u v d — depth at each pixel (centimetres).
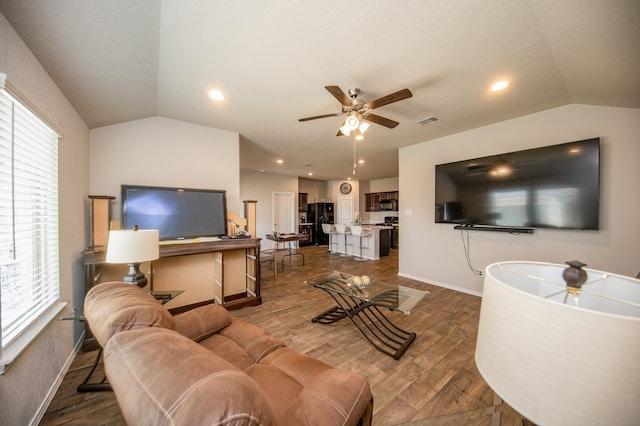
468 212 350
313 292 376
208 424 46
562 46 168
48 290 174
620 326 36
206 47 178
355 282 263
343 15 149
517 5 139
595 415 38
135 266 196
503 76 214
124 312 92
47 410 153
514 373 46
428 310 306
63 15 132
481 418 135
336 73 211
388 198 906
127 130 285
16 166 138
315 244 916
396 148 461
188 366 59
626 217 241
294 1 138
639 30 133
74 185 218
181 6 140
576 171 259
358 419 91
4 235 129
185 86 232
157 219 282
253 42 172
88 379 171
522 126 306
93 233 240
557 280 66
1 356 117
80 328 225
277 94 247
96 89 205
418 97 254
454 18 150
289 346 226
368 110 227
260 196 766
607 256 251
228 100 261
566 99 258
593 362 38
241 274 354
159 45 175
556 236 284
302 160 576
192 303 313
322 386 96
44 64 160
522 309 46
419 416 149
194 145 328
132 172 287
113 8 136
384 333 248
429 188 412
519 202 300
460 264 375
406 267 453
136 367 62
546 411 42
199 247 282
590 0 123
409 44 174
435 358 208
